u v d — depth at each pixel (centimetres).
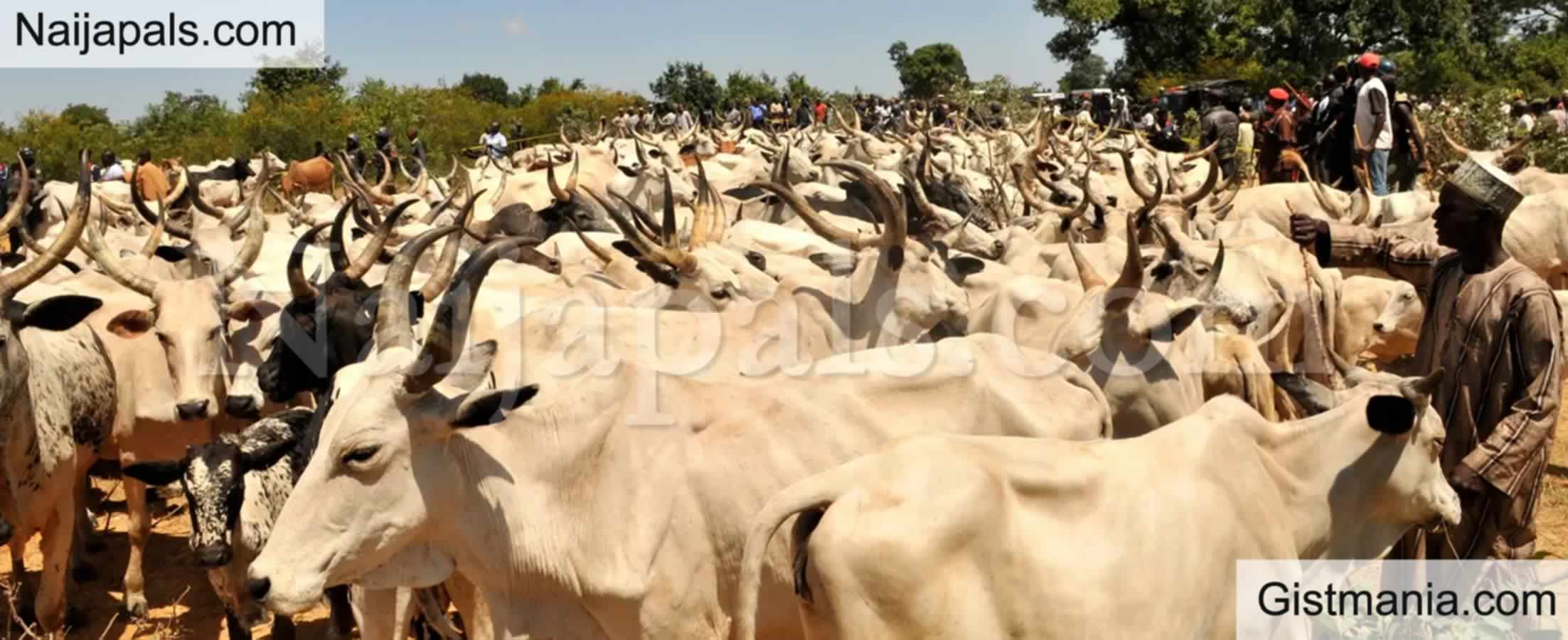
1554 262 1199
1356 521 453
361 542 431
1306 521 443
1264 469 435
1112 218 1098
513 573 461
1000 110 3388
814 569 378
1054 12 4659
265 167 791
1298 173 1681
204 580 811
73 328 721
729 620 466
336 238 672
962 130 2945
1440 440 457
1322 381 724
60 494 684
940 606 369
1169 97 3584
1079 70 7138
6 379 607
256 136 3456
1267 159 1753
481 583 468
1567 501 827
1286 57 4138
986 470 384
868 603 368
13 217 632
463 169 1482
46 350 685
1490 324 507
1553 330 497
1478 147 1877
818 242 1074
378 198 1447
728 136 3334
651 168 1711
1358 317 946
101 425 732
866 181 737
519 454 458
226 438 573
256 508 568
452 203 1340
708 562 462
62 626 698
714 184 1769
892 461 389
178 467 567
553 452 459
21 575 734
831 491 382
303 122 3506
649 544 456
